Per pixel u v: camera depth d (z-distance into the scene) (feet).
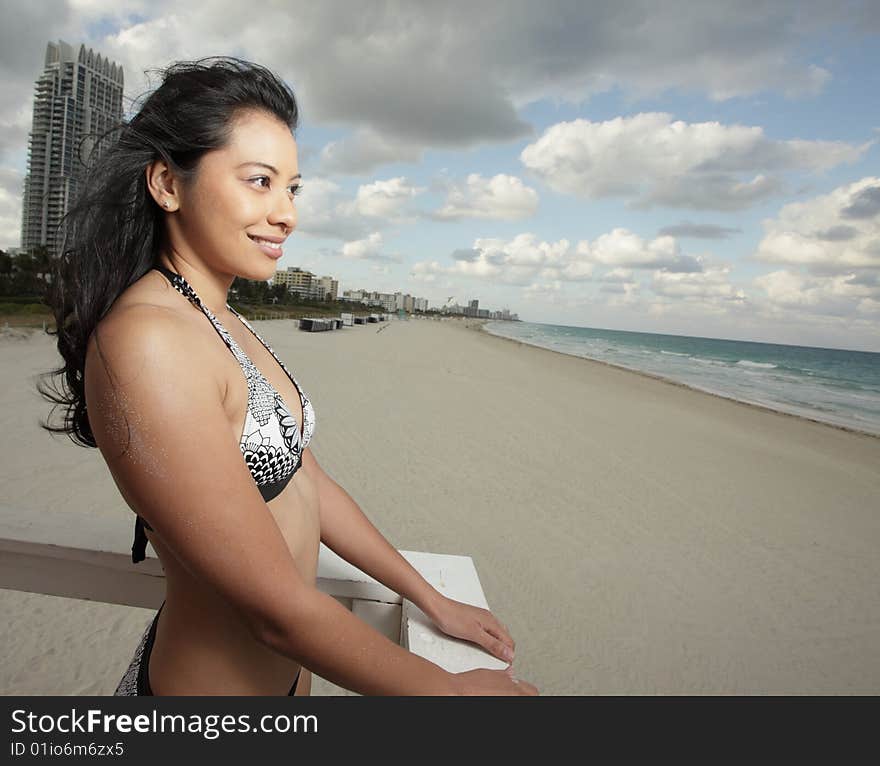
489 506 24.50
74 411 3.34
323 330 145.38
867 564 23.08
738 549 23.17
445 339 186.91
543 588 18.10
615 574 19.61
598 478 30.78
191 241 3.20
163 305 2.84
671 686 13.96
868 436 59.72
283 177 3.15
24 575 4.43
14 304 70.79
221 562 2.50
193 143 3.00
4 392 35.58
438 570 4.56
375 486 25.44
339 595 4.15
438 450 32.53
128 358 2.53
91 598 4.50
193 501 2.49
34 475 21.49
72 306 3.19
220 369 2.84
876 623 18.28
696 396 83.20
